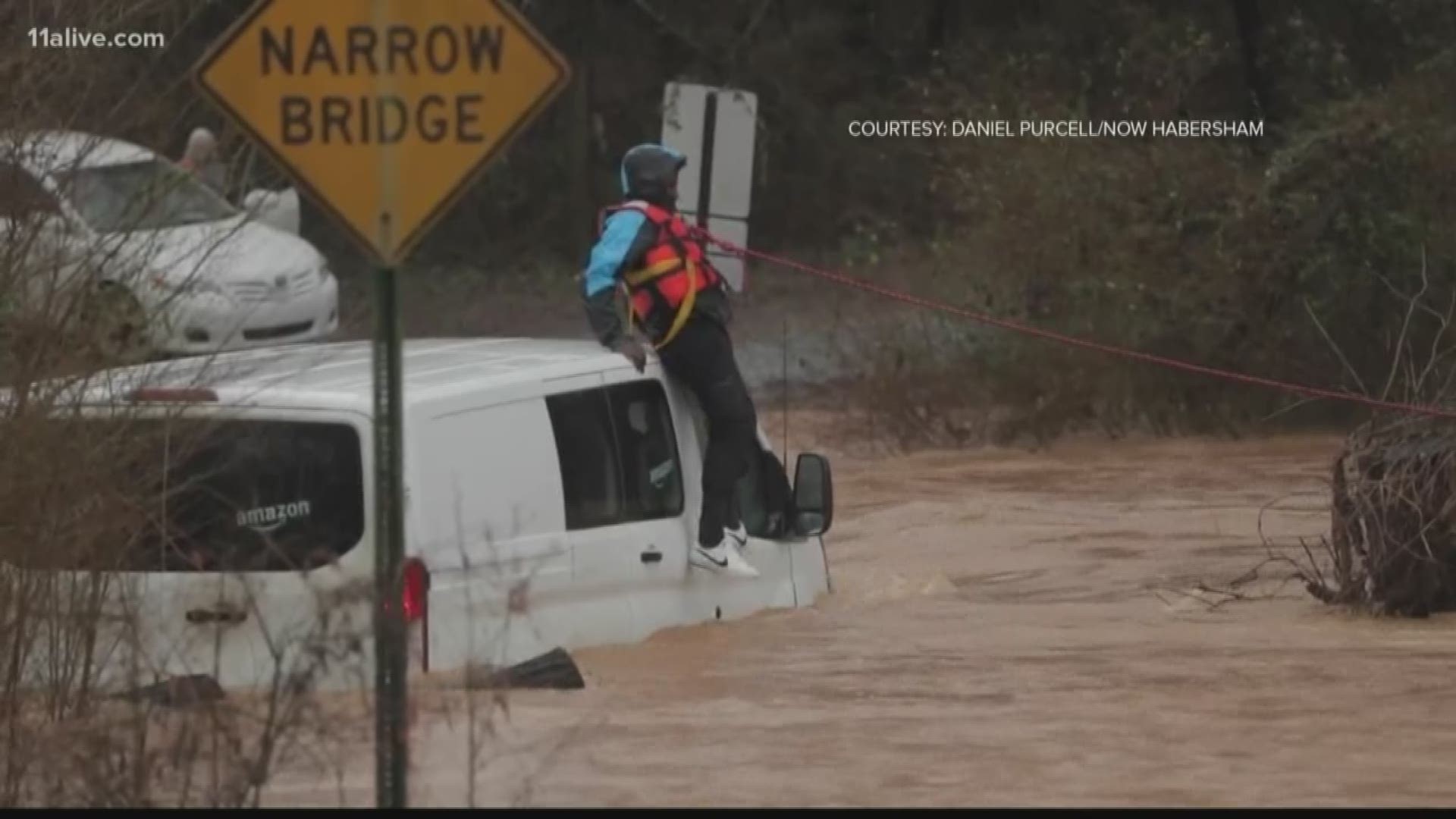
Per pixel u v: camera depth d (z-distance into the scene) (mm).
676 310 38125
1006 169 80562
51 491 31562
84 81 35000
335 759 26172
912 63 122188
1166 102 83000
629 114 126875
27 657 30984
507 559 33812
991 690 35531
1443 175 78750
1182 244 79250
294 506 32031
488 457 33781
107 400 32438
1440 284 78312
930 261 87250
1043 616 43906
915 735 31828
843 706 33750
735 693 34344
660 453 37719
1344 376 78875
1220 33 93375
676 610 37844
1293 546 53281
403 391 32406
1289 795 28562
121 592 31328
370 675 28016
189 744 25750
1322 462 70062
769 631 39000
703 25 123000
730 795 28094
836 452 75625
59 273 33531
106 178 34812
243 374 33656
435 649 32312
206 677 28578
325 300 67688
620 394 36969
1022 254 79562
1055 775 29688
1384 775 29656
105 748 26047
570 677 33750
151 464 32125
